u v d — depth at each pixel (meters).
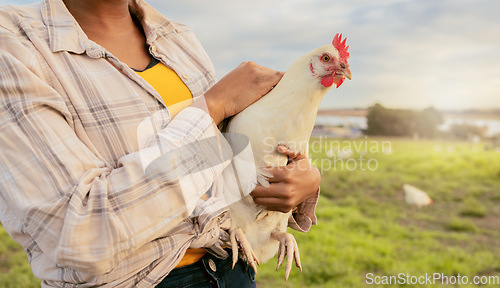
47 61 1.09
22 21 1.12
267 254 1.63
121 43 1.34
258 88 1.38
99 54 1.17
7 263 5.54
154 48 1.37
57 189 0.94
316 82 1.55
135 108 1.14
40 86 1.00
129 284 1.07
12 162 0.95
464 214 8.70
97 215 0.94
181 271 1.28
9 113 0.97
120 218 0.94
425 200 9.19
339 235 6.82
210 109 1.24
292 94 1.49
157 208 0.97
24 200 0.93
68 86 1.08
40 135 0.96
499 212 8.86
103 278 1.02
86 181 0.96
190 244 1.15
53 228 0.93
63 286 1.07
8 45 1.04
